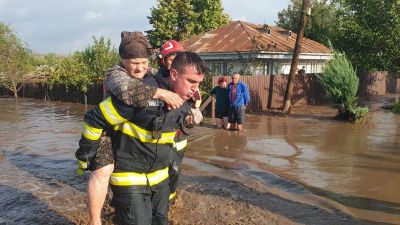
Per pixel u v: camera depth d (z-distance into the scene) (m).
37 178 7.19
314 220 5.45
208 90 15.78
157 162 3.32
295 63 18.02
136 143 3.19
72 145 10.27
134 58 3.23
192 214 5.55
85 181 7.00
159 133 3.16
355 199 6.41
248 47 23.14
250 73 22.39
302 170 8.07
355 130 13.03
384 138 11.60
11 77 27.67
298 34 17.97
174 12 35.09
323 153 9.66
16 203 5.95
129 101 2.97
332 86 15.49
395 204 6.21
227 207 5.81
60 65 25.00
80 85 23.14
